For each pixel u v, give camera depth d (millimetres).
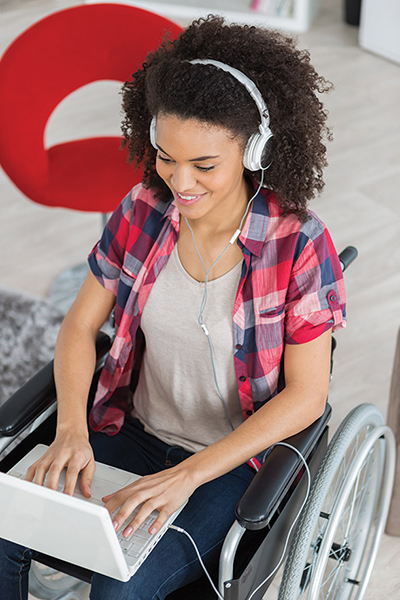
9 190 3363
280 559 1325
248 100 1141
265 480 1172
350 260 1501
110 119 3922
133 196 1419
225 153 1151
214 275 1324
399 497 1793
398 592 1757
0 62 2176
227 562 1132
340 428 1421
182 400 1415
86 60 2209
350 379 2340
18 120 2207
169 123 1137
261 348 1312
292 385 1291
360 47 4582
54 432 1439
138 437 1488
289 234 1291
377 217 3080
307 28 4855
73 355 1415
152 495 1179
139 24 2168
